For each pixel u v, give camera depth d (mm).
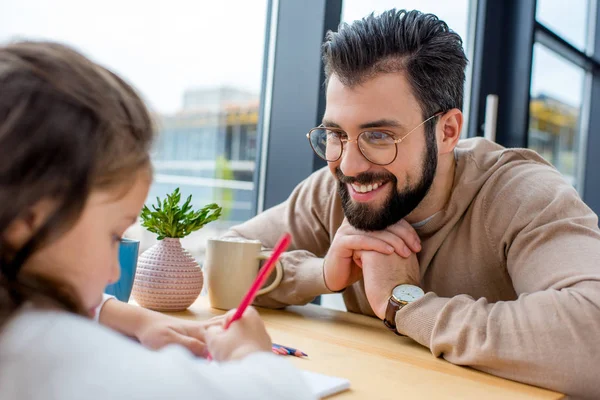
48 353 458
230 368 550
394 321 1110
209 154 1702
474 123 2572
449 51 1209
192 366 500
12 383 450
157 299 1200
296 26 1788
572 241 1058
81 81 527
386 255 1194
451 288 1285
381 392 808
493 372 939
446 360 1004
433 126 1208
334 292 1290
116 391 445
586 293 929
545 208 1145
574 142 3391
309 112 1759
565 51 3109
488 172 1287
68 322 490
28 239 501
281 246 717
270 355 584
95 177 521
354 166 1167
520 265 1115
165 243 1236
